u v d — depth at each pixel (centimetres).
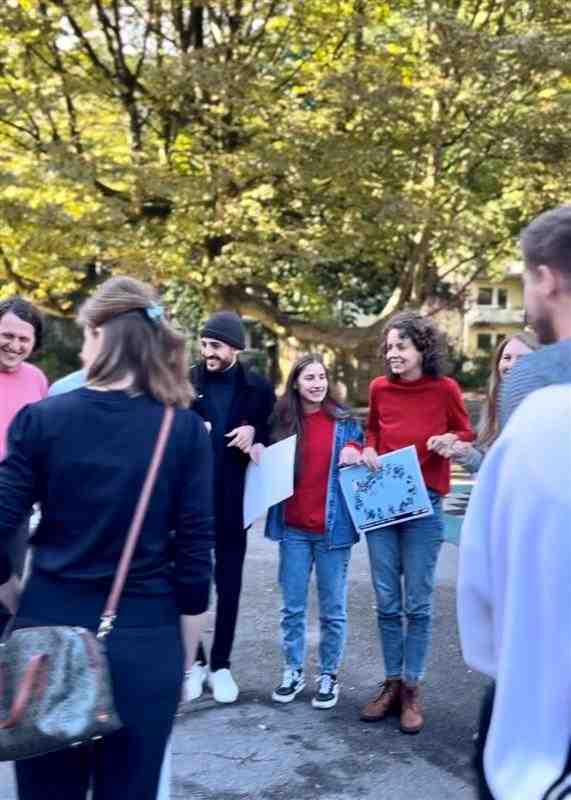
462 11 1449
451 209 1478
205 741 396
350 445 420
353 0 1415
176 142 1442
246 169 1324
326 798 347
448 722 422
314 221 1493
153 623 212
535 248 165
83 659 199
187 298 2098
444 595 629
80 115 1457
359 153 1325
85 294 1658
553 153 1419
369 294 2373
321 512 428
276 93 1406
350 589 647
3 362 407
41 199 1295
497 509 153
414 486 405
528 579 147
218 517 440
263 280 1638
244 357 2233
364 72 1330
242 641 531
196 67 1302
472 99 1339
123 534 211
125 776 211
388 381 426
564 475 145
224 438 436
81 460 210
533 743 147
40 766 212
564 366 160
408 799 348
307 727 413
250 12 1386
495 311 3688
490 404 378
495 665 159
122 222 1365
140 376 221
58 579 211
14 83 1355
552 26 1422
